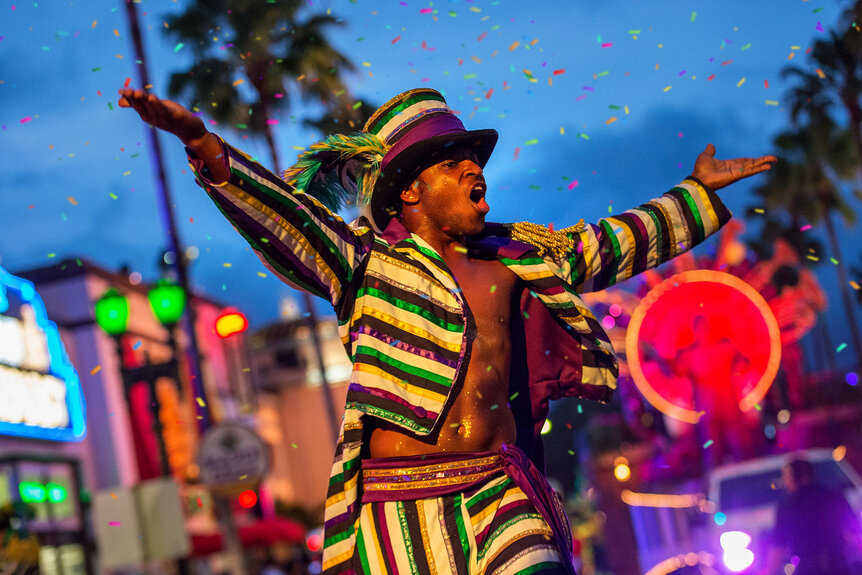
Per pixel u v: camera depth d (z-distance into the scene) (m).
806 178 46.31
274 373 49.59
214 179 2.76
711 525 10.10
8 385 20.53
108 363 25.34
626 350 12.09
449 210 3.11
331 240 2.91
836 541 8.07
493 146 3.28
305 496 49.00
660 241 3.54
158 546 10.09
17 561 7.02
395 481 2.90
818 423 23.09
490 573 2.76
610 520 16.28
